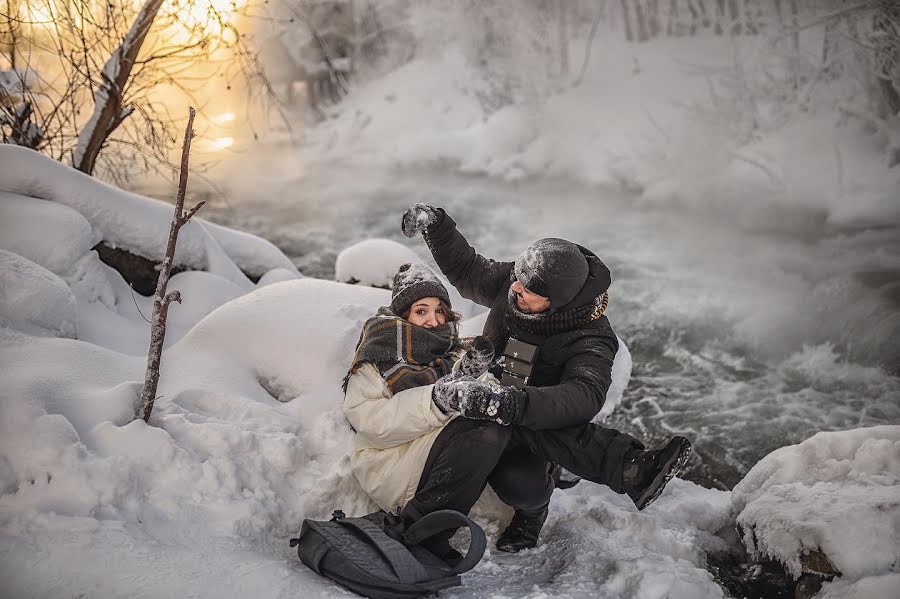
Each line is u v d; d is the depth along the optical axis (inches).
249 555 96.7
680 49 489.1
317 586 92.6
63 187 170.6
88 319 156.5
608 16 546.6
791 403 194.1
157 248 179.0
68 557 87.9
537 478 107.3
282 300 143.3
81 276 161.9
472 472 101.0
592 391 103.6
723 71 431.8
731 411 191.0
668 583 97.3
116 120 214.4
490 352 101.7
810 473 117.0
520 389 101.0
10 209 161.5
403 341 110.0
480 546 95.3
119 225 175.0
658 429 184.1
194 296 177.3
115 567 88.0
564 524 116.2
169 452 106.3
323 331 136.7
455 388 98.7
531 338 110.7
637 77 480.1
